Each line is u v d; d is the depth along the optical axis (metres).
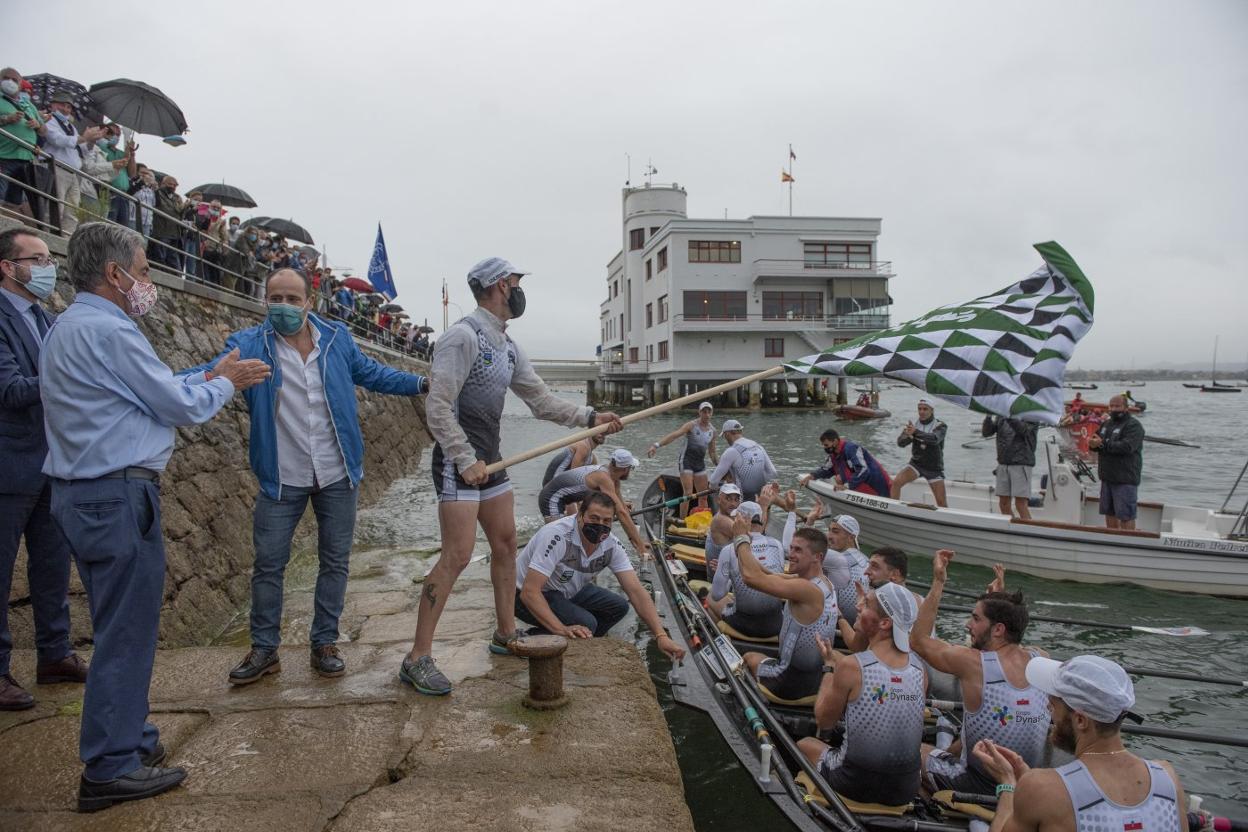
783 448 24.25
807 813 3.62
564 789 2.75
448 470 3.45
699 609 6.29
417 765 2.89
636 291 52.31
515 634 4.12
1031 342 4.62
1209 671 6.34
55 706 3.26
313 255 14.53
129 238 2.54
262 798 2.63
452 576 3.55
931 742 4.84
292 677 3.73
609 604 5.52
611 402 59.25
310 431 3.49
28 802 2.56
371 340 22.11
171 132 10.20
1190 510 9.79
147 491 2.50
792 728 4.75
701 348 43.75
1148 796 2.47
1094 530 8.52
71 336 2.41
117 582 2.47
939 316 5.01
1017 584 8.71
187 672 3.77
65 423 2.40
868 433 30.38
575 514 4.91
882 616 3.87
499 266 3.46
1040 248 4.81
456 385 3.34
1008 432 9.97
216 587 6.61
